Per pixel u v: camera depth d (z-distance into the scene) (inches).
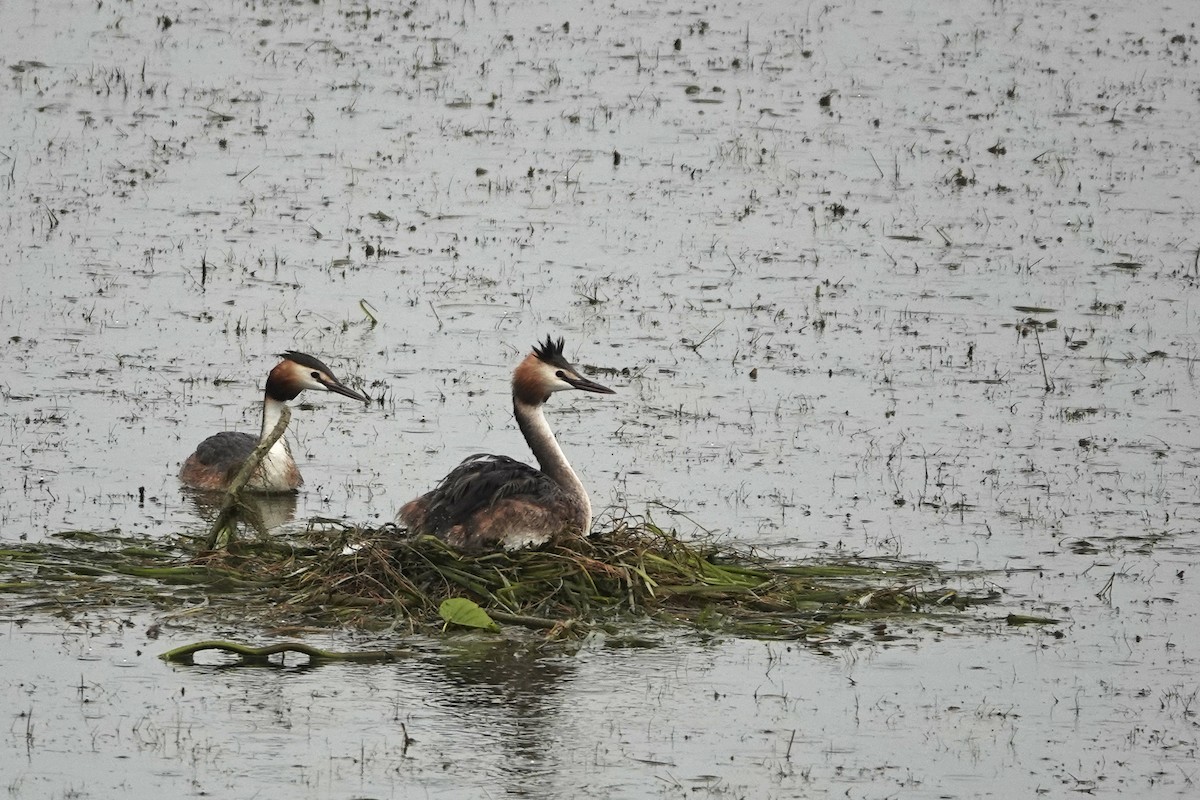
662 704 454.9
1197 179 1096.8
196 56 1334.9
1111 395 748.6
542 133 1170.0
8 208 962.1
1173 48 1456.7
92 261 884.6
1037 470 658.8
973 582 551.5
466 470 543.2
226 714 439.2
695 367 775.1
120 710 439.2
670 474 649.6
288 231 950.4
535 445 561.3
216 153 1090.7
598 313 840.9
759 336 816.9
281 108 1202.6
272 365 763.4
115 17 1449.3
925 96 1294.3
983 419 716.7
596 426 703.1
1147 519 610.9
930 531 596.1
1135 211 1029.2
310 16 1492.4
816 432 698.8
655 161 1115.3
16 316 802.8
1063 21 1551.4
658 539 554.3
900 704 459.2
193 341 787.4
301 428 698.8
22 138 1098.7
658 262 922.7
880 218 1008.2
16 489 615.2
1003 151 1146.7
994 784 414.3
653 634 501.7
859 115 1237.7
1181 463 669.3
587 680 469.1
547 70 1342.3
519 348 793.6
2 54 1304.1
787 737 437.7
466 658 479.8
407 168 1079.6
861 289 888.3
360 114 1198.3
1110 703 463.2
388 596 513.0
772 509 613.6
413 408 720.3
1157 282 904.3
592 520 570.6
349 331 808.3
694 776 413.4
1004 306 866.8
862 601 527.5
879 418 716.0
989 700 463.5
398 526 562.9
